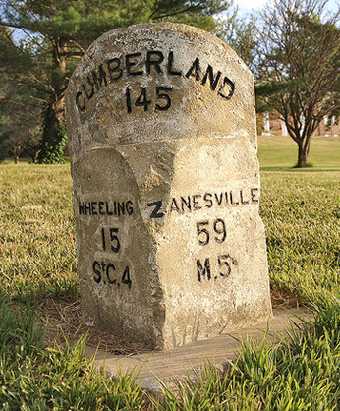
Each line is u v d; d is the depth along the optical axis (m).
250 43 28.25
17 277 4.97
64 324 3.99
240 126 3.78
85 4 20.94
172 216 3.49
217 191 3.69
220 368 3.05
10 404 2.75
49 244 6.27
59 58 24.50
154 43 3.53
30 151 40.28
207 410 2.61
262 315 3.94
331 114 31.19
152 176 3.48
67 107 4.02
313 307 3.91
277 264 5.33
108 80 3.64
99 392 2.78
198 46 3.57
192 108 3.55
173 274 3.51
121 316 3.73
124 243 3.64
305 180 13.21
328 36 26.78
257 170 3.90
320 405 2.65
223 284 3.74
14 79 25.06
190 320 3.58
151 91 3.52
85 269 4.02
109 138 3.64
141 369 3.11
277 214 7.86
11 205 8.94
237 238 3.81
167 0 22.95
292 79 26.89
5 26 22.38
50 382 2.88
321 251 5.73
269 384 2.81
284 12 27.23
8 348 3.23
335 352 3.11
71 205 8.86
